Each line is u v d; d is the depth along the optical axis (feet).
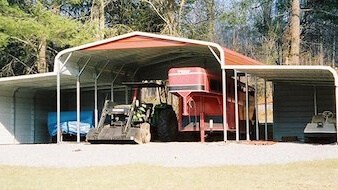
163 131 49.73
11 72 78.54
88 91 63.26
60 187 23.57
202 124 44.93
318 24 89.56
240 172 26.78
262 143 40.83
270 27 90.58
